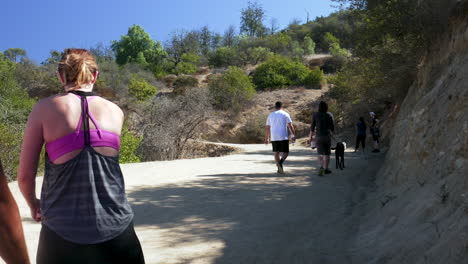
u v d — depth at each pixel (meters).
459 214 2.83
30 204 1.94
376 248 3.51
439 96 5.52
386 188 6.18
